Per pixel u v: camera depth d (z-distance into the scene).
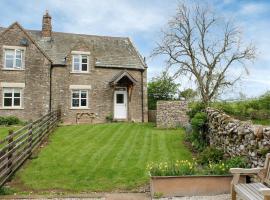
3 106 25.98
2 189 9.45
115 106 29.39
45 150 14.96
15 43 26.42
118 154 14.00
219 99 26.47
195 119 14.77
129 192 9.36
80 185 10.01
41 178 10.79
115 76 29.27
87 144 16.34
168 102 23.34
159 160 12.84
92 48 28.78
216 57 27.45
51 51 28.48
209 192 8.87
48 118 18.92
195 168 9.51
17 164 11.79
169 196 8.75
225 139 11.86
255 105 18.14
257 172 7.38
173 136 18.53
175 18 27.73
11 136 11.10
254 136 9.29
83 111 28.17
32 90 26.70
